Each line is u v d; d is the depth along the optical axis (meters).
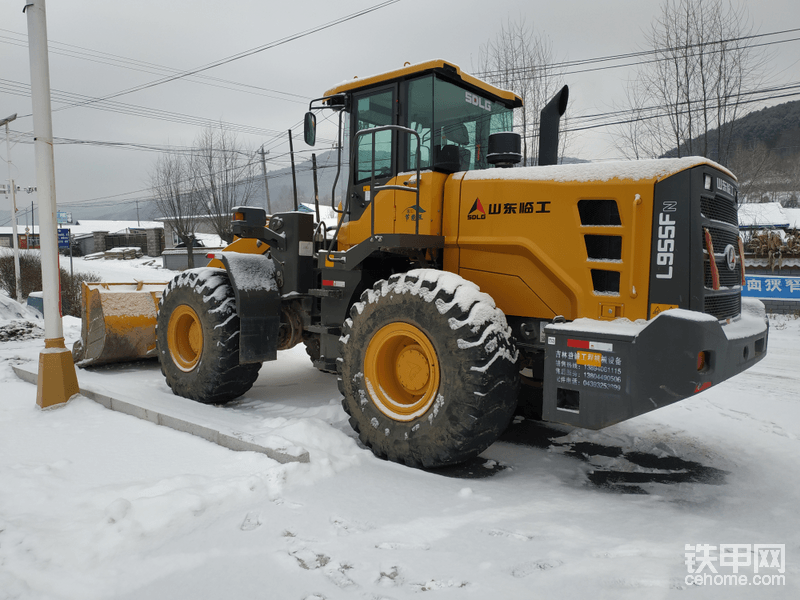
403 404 3.70
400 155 4.13
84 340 6.46
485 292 3.79
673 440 4.26
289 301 5.28
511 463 3.77
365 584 2.15
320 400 5.27
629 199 3.17
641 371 2.93
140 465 3.40
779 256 11.65
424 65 3.94
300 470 3.19
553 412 3.23
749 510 3.01
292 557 2.34
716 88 11.54
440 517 2.78
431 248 3.96
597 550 2.44
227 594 2.12
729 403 5.30
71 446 3.74
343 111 4.55
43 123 4.70
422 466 3.50
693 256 3.04
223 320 4.82
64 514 2.73
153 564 2.33
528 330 3.68
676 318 2.83
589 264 3.30
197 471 3.28
